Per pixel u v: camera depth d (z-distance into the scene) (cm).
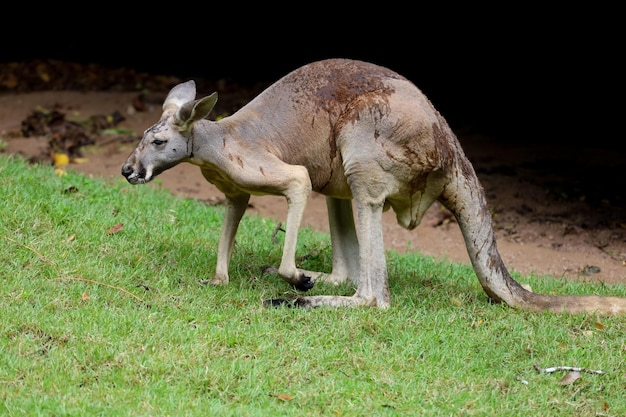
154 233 1298
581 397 941
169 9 2808
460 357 999
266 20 2786
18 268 1117
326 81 1149
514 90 2569
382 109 1113
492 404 909
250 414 842
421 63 2688
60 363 904
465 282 1302
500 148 2206
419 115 1123
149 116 2280
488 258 1163
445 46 2688
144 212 1398
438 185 1152
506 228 1712
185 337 975
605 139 2295
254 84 2644
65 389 863
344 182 1157
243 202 1173
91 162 1925
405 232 1688
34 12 2786
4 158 1577
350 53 2731
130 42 2806
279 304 1098
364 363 962
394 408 884
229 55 2786
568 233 1697
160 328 991
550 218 1766
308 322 1055
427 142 1123
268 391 898
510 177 1986
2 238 1179
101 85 2558
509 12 2625
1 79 2555
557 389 946
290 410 862
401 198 1155
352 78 1151
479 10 2652
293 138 1134
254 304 1102
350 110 1122
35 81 2559
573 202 1855
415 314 1109
